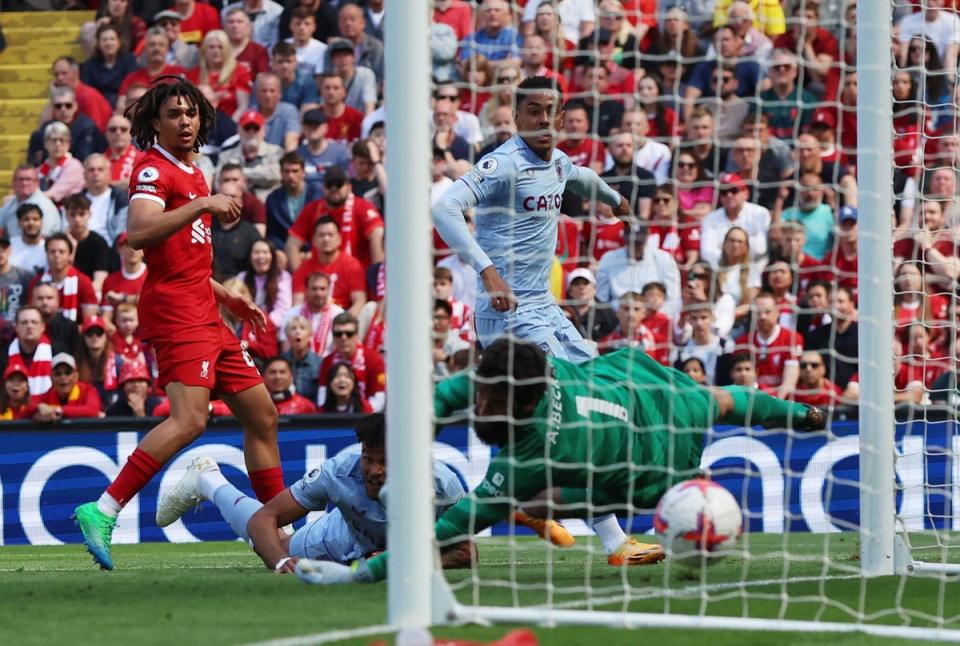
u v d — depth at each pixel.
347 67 42.81
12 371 34.91
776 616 16.17
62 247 37.44
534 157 22.05
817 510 31.73
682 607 16.84
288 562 20.61
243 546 30.47
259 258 36.94
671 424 18.41
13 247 39.81
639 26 40.97
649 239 35.47
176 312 20.98
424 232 14.69
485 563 22.88
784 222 36.66
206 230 21.28
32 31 50.12
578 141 38.53
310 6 44.06
